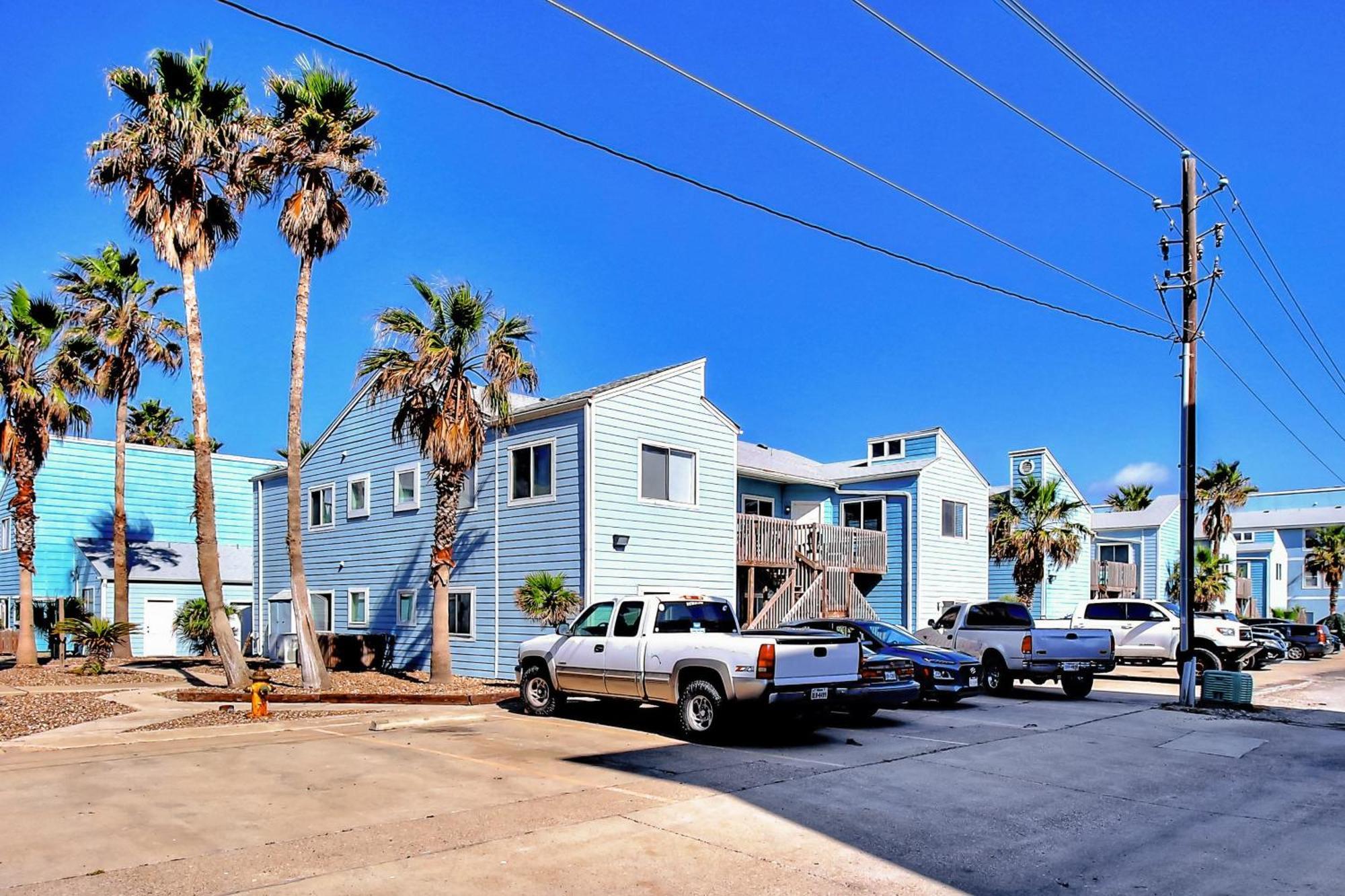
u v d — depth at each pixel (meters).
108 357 26.31
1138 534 45.16
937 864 6.70
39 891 5.70
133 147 16.52
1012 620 19.23
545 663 14.23
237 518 38.22
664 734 12.41
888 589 29.86
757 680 11.31
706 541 22.86
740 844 7.04
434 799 8.24
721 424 23.69
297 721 13.45
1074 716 15.22
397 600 24.70
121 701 16.02
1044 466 37.62
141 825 7.25
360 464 26.61
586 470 20.06
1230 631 22.77
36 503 33.81
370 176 17.84
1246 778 10.14
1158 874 6.61
